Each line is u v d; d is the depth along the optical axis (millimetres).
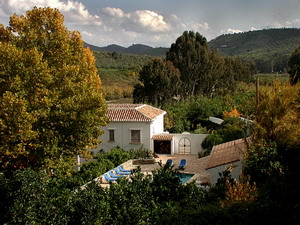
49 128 15641
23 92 14164
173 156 30078
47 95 15117
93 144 19812
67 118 15891
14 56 14555
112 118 29328
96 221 9281
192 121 42562
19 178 9750
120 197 9781
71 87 16391
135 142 29375
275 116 16828
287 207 8492
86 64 20312
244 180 14570
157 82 49312
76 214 9445
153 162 27156
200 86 60719
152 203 10234
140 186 10570
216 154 19703
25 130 13586
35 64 14734
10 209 9508
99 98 16594
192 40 60781
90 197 9625
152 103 50469
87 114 16125
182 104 48688
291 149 14656
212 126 39438
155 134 30938
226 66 68375
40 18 19375
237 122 28469
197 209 10234
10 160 15000
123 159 26219
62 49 17812
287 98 16984
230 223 9297
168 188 11258
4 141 13633
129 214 9414
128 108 31031
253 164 14164
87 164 21812
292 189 8578
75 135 16484
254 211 9258
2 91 14352
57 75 16344
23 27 18578
